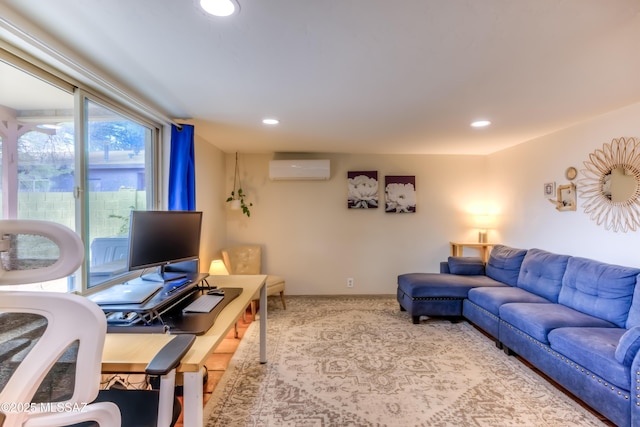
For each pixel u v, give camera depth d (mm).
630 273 2119
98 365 780
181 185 2596
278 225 4297
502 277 3379
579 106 2334
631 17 1234
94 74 1651
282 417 1764
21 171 1431
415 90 2021
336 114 2537
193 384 1069
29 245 1272
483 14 1218
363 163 4316
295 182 4301
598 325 2115
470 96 2133
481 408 1851
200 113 2504
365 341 2816
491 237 4191
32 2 1131
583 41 1422
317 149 4004
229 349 2654
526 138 3379
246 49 1493
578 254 2805
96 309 780
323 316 3504
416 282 3348
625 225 2375
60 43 1414
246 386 2080
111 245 2041
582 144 2756
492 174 4195
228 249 4016
